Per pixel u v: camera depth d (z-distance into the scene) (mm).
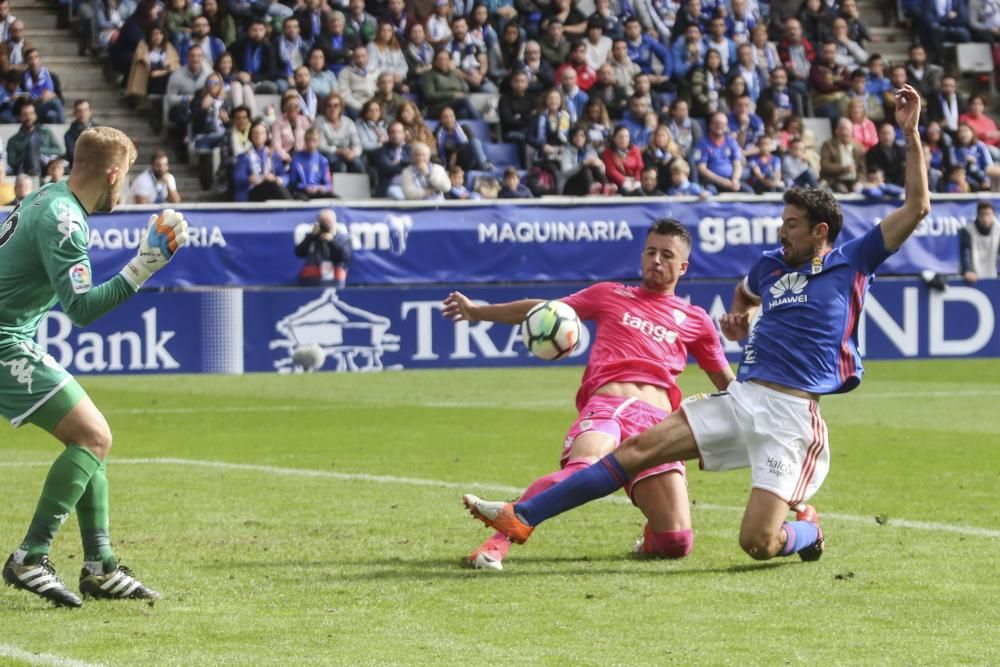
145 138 59531
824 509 24656
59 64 61844
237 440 35469
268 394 47281
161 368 46969
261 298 47656
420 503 25328
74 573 18984
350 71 58469
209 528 22562
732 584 18141
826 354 18906
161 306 46938
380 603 17016
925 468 30047
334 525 22906
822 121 63750
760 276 19609
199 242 47281
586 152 56250
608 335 21062
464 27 61156
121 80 60531
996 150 63219
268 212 47844
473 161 56125
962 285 51188
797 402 18812
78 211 16484
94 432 16922
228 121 55781
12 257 16484
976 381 51094
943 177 60531
